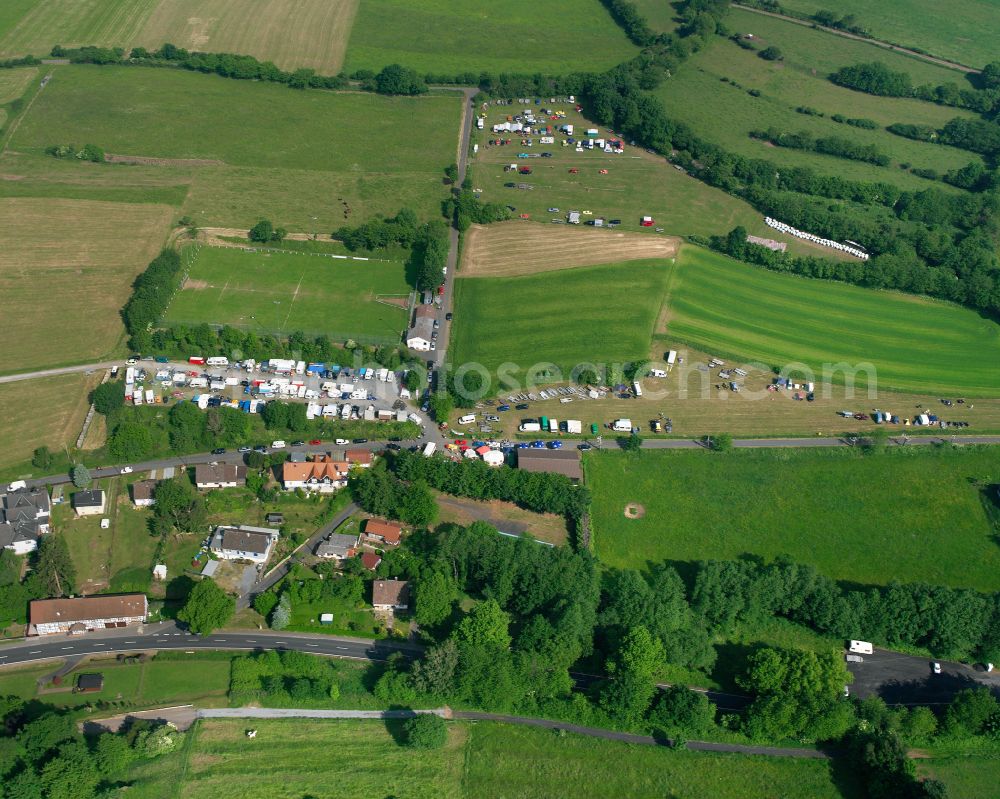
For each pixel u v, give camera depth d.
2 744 194.25
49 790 189.38
